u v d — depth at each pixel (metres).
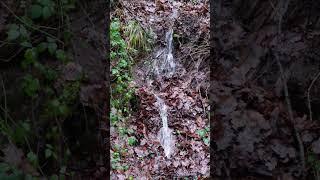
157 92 5.57
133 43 5.68
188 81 5.70
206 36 5.89
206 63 5.73
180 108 5.49
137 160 5.02
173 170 5.07
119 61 5.48
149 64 5.68
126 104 5.32
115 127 5.07
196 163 5.08
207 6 6.13
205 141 5.20
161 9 6.05
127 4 5.84
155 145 5.21
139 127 5.26
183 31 5.95
